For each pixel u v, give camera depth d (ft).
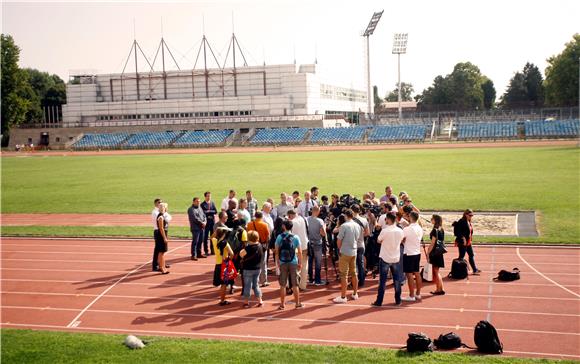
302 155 230.27
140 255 68.08
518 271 51.62
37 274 59.21
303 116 354.13
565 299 44.83
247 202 65.57
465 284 50.31
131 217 97.35
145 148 334.24
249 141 327.26
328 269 58.49
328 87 413.18
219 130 347.77
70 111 398.01
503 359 32.30
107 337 38.09
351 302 46.19
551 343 35.70
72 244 75.77
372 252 54.29
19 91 366.22
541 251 62.59
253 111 370.12
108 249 71.97
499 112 369.71
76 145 354.74
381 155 213.25
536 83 460.96
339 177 138.10
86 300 49.16
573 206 88.84
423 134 306.76
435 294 47.42
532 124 296.71
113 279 56.44
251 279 45.47
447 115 384.88
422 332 38.60
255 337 38.60
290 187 122.11
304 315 43.09
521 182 118.42
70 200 119.96
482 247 65.62
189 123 354.33
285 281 44.52
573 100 353.10
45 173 184.03
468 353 34.22
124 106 389.19
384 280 44.50
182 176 157.28
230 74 382.42
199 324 41.73
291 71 373.61
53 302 48.78
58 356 34.35
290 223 44.34
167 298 49.11
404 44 380.99
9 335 38.91
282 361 32.55
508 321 40.14
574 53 344.69
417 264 45.47
